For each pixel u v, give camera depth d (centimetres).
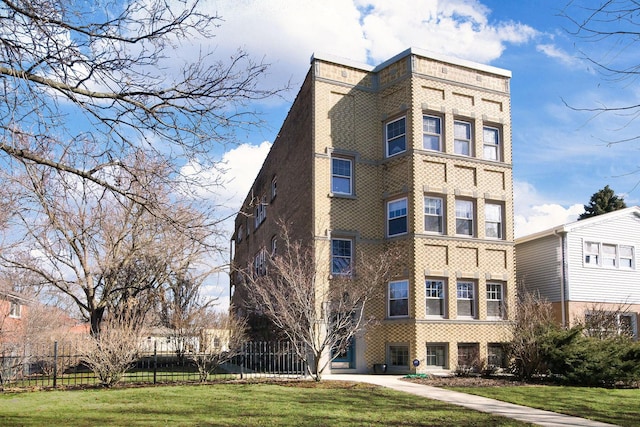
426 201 2355
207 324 2006
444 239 2333
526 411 1241
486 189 2466
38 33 614
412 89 2367
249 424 1039
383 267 2231
